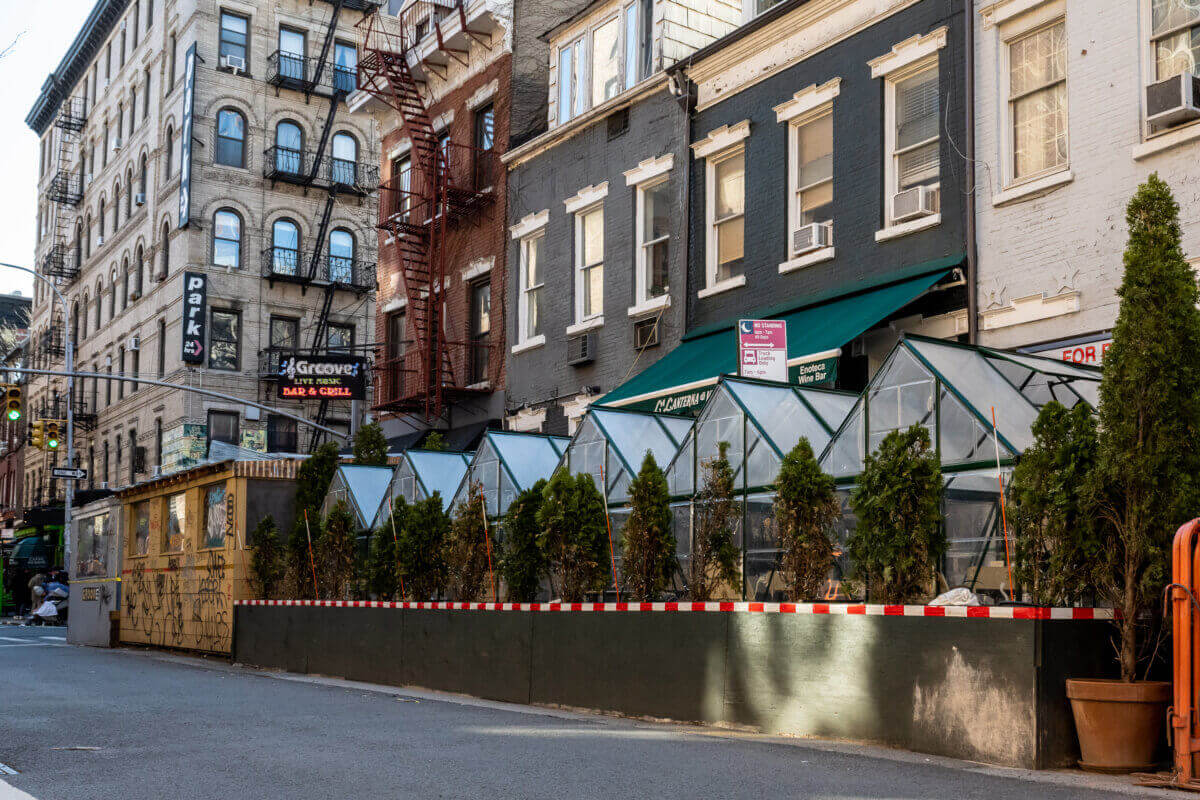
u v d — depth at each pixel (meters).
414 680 14.83
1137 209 8.41
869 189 16.59
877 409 11.14
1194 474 8.00
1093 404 11.76
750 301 18.50
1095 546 8.33
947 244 15.39
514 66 25.11
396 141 29.27
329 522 18.31
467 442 24.66
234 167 46.72
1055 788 7.12
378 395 29.06
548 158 23.62
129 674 16.62
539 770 7.61
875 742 9.02
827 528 10.73
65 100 61.31
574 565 13.00
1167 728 7.86
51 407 60.84
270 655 18.70
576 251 22.67
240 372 46.03
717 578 11.99
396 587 16.41
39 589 44.22
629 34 22.16
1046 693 7.95
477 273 25.66
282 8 48.22
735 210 19.25
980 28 15.14
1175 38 13.05
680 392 17.02
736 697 10.23
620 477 14.59
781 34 18.23
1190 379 8.03
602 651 11.77
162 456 46.44
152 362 48.09
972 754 8.27
